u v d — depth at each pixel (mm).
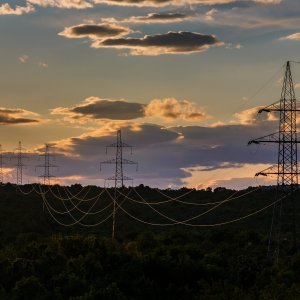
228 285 80312
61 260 92500
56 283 81312
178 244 126000
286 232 149625
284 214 176375
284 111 93625
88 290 79250
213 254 100188
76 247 99125
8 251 101438
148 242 121125
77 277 80938
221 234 137125
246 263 93125
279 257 103562
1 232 147625
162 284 87438
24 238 130625
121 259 93938
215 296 78438
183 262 90875
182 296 83250
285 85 94375
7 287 83500
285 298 74062
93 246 99250
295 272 93125
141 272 87875
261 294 76000
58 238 105938
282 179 96625
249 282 87500
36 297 76000
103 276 87500
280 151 94125
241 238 135125
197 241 135625
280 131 93375
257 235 135625
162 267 89062
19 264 87312
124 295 79188
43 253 96125
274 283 79000
